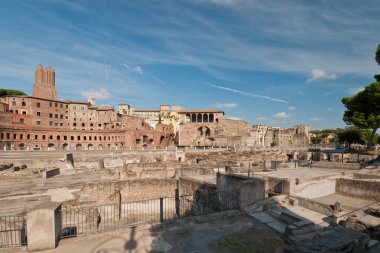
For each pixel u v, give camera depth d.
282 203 15.73
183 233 11.05
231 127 104.19
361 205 17.25
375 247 9.70
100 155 56.34
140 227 11.43
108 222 19.70
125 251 9.38
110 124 102.81
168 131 108.19
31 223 9.26
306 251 7.50
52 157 51.16
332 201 18.42
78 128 101.88
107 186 22.30
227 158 44.97
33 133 73.44
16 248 9.54
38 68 115.38
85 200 21.70
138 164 34.34
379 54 33.78
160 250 9.51
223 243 10.20
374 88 37.44
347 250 8.03
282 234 11.12
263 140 125.69
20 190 26.27
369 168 25.61
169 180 24.00
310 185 19.17
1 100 87.56
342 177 22.11
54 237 9.52
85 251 9.32
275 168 27.83
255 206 14.37
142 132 87.31
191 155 55.47
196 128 99.00
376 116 47.66
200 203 18.94
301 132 125.50
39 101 90.88
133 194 23.08
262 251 9.62
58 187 27.80
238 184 14.19
